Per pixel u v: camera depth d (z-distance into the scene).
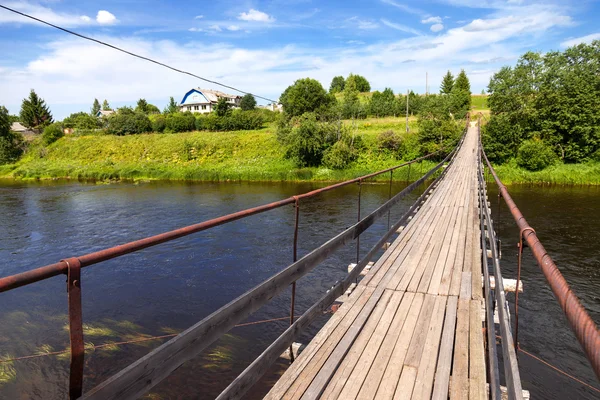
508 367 1.70
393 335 3.22
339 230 14.60
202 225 1.83
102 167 37.06
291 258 11.48
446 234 6.61
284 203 2.70
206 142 39.91
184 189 26.27
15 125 65.31
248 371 2.29
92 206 20.03
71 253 12.29
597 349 0.63
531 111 33.78
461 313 3.61
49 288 9.30
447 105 35.50
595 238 13.95
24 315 7.91
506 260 11.84
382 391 2.51
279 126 37.59
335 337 3.17
